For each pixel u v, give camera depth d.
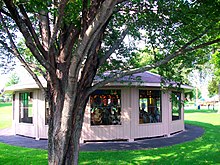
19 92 14.25
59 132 4.25
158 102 12.70
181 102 7.83
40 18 4.81
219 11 4.96
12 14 3.98
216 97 48.91
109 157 8.05
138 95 11.94
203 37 6.27
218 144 10.02
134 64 8.03
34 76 4.75
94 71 4.74
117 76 4.70
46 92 4.66
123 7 5.97
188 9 5.27
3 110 31.05
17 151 9.20
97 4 4.27
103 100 11.60
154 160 7.62
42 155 8.46
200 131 14.32
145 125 12.03
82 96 4.52
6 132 15.30
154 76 13.45
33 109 12.66
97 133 11.38
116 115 11.63
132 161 7.54
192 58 6.54
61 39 4.77
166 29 6.13
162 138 12.09
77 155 4.43
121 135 11.50
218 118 22.91
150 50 6.84
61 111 4.34
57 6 4.08
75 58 3.94
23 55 6.69
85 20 4.29
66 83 4.30
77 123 4.43
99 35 4.70
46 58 4.51
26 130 13.30
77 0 4.60
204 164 7.11
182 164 7.12
